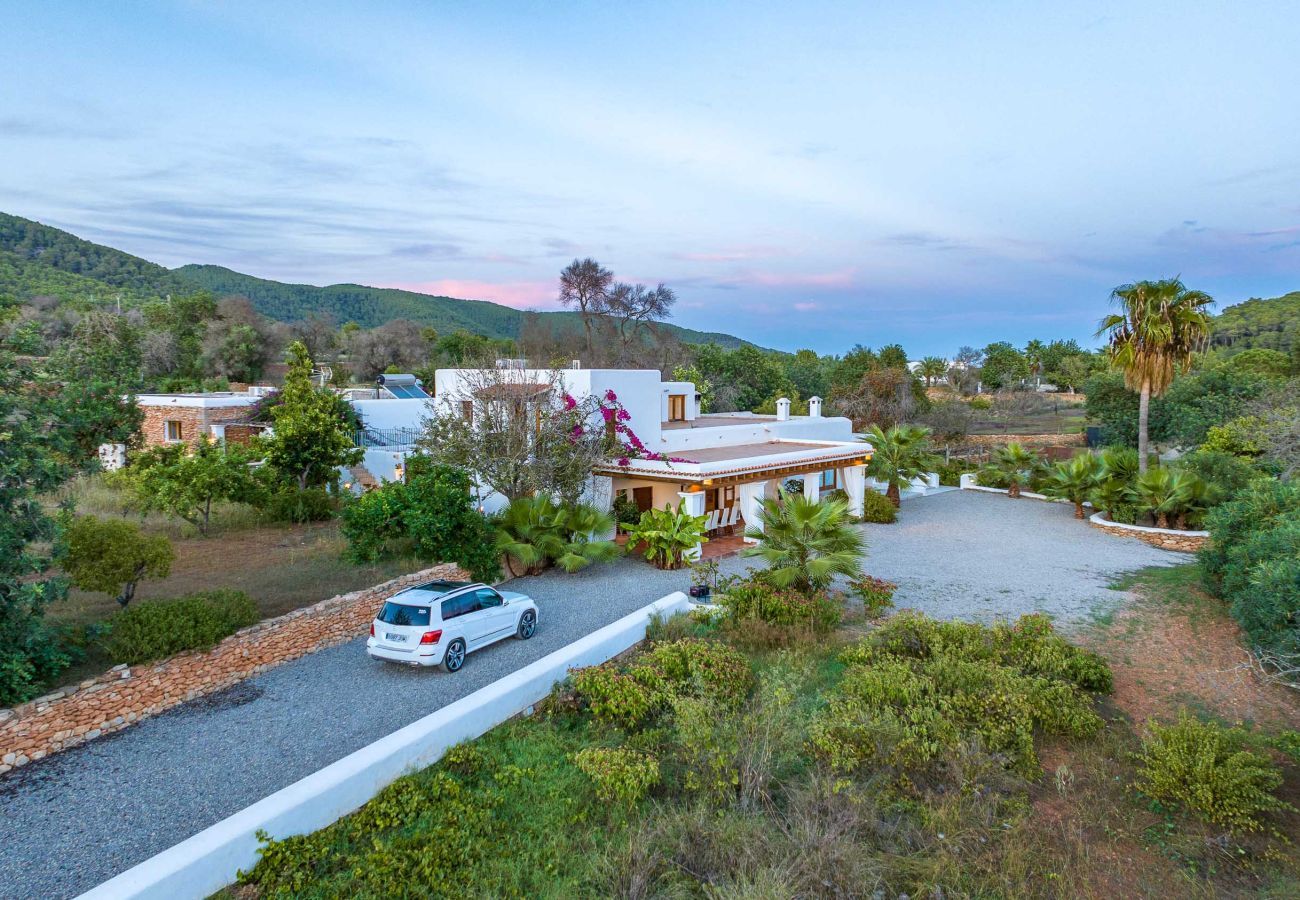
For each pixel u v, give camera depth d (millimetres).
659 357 70375
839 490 27891
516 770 8641
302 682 11750
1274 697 10805
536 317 77000
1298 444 20844
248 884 6664
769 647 13086
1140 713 10547
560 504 19516
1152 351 24844
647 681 10930
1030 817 8008
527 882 6824
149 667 10578
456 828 7445
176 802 8203
